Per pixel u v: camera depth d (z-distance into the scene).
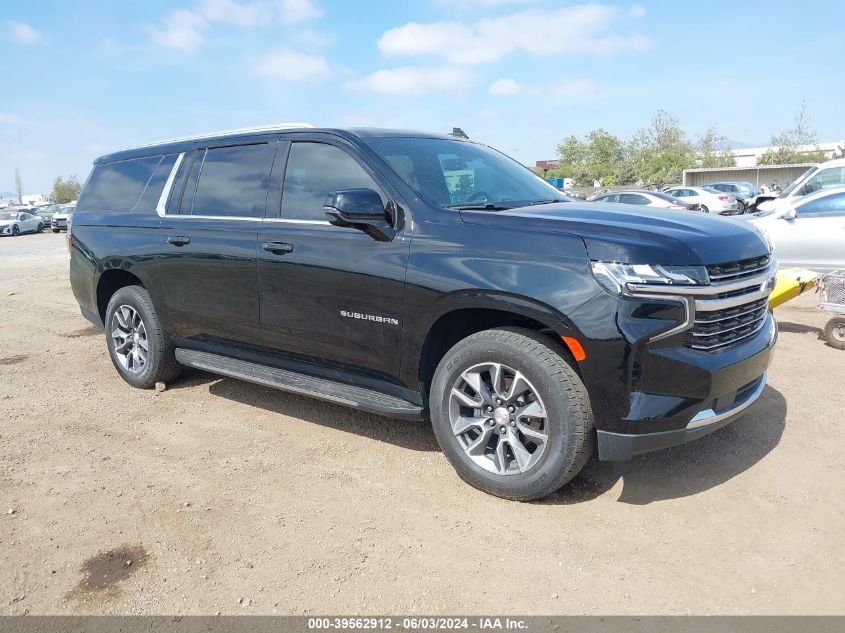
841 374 5.21
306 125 4.23
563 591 2.66
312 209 4.01
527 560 2.87
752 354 3.27
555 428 3.12
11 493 3.60
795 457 3.73
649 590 2.64
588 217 3.33
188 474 3.79
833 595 2.57
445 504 3.37
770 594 2.59
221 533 3.16
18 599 2.71
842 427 4.12
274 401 5.00
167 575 2.84
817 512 3.17
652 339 2.91
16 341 7.36
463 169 4.13
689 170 46.81
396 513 3.30
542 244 3.14
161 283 4.86
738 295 3.18
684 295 2.93
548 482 3.19
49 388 5.51
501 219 3.33
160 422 4.62
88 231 5.48
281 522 3.24
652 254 2.93
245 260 4.23
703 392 3.01
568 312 2.99
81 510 3.40
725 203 26.23
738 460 3.73
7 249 23.62
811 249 8.56
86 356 6.61
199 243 4.52
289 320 4.09
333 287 3.80
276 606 2.62
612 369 2.94
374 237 3.59
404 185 3.69
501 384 3.30
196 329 4.79
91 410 4.91
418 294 3.45
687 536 3.01
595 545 2.96
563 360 3.12
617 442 3.01
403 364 3.62
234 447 4.16
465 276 3.27
